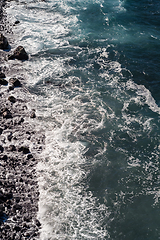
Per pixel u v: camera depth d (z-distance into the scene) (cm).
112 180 1516
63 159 1614
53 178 1503
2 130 1706
